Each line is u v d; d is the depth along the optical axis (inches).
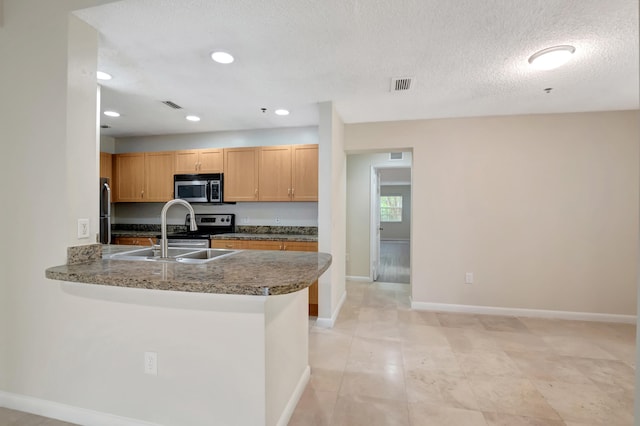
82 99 69.6
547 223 133.3
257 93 112.9
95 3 64.0
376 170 209.8
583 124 129.6
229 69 93.4
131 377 62.4
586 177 129.9
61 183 66.9
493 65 89.3
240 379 57.2
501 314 136.6
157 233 167.3
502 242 136.9
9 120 70.1
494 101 118.6
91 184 72.1
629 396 76.6
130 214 186.5
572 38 75.0
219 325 57.9
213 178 161.0
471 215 139.0
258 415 56.6
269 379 58.6
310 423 67.1
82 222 70.1
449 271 141.2
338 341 109.0
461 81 100.6
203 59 87.3
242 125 159.0
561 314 132.3
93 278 56.7
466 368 90.2
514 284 136.2
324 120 121.8
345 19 68.5
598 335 114.1
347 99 118.0
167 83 104.1
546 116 132.6
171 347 60.1
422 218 143.0
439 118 140.5
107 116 143.1
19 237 70.0
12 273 70.6
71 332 66.1
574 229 131.1
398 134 144.6
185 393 59.7
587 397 76.2
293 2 62.9
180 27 71.7
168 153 167.3
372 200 199.5
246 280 53.1
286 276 56.4
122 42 78.2
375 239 207.0
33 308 69.1
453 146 140.1
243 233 169.0
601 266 129.3
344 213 155.6
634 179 126.3
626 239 127.3
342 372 88.0
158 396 61.1
